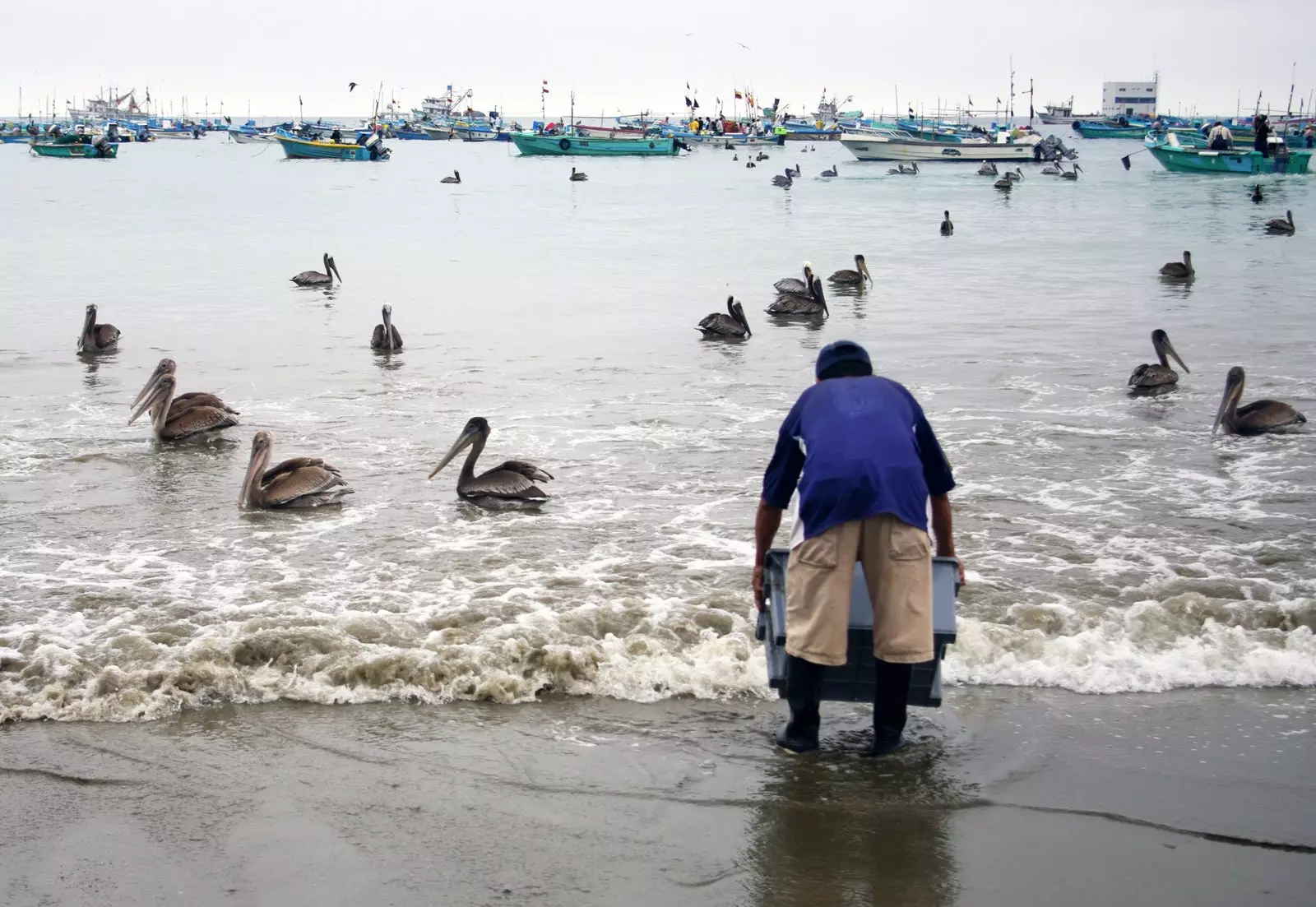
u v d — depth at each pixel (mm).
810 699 6078
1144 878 5098
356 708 6824
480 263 33750
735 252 37281
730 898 4938
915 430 5840
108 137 159500
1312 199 59906
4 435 13695
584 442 13297
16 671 7129
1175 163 86438
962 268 32188
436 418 14656
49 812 5602
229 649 7273
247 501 10938
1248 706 6793
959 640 7449
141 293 27047
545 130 145750
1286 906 4902
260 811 5629
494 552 9523
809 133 185750
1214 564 9023
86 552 9523
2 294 26531
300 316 23734
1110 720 6621
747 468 12156
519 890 4980
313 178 89688
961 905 4906
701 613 7945
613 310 24781
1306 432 13602
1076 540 9633
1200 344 19766
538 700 6945
